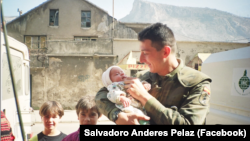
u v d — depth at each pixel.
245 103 2.03
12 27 13.98
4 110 2.04
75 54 11.92
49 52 12.14
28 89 3.19
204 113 1.11
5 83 2.10
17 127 2.43
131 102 1.41
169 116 1.07
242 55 2.23
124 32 14.33
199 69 11.08
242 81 2.13
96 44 12.16
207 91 1.17
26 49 3.11
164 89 1.28
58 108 2.24
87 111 1.69
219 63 2.61
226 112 2.30
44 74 11.84
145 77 1.51
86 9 14.41
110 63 11.98
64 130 6.84
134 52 11.79
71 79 11.92
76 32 14.31
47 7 14.30
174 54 1.28
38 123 7.73
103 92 1.54
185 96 1.20
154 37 1.20
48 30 14.20
